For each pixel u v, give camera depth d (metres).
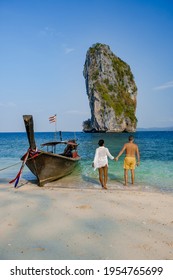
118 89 138.88
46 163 11.08
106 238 5.65
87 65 142.75
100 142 10.61
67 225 6.38
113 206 7.91
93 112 129.75
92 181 12.21
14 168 17.58
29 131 10.81
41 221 6.65
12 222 6.59
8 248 5.22
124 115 131.75
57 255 4.96
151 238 5.66
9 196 9.19
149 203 8.27
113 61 148.88
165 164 17.89
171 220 6.76
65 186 11.15
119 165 17.09
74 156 15.43
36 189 10.44
